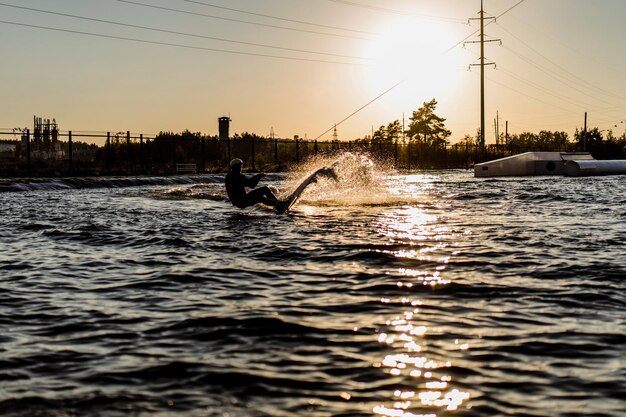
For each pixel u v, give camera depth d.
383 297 6.14
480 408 3.47
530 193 21.55
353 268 7.74
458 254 8.66
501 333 4.86
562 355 4.33
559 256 8.38
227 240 10.49
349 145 51.44
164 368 4.16
